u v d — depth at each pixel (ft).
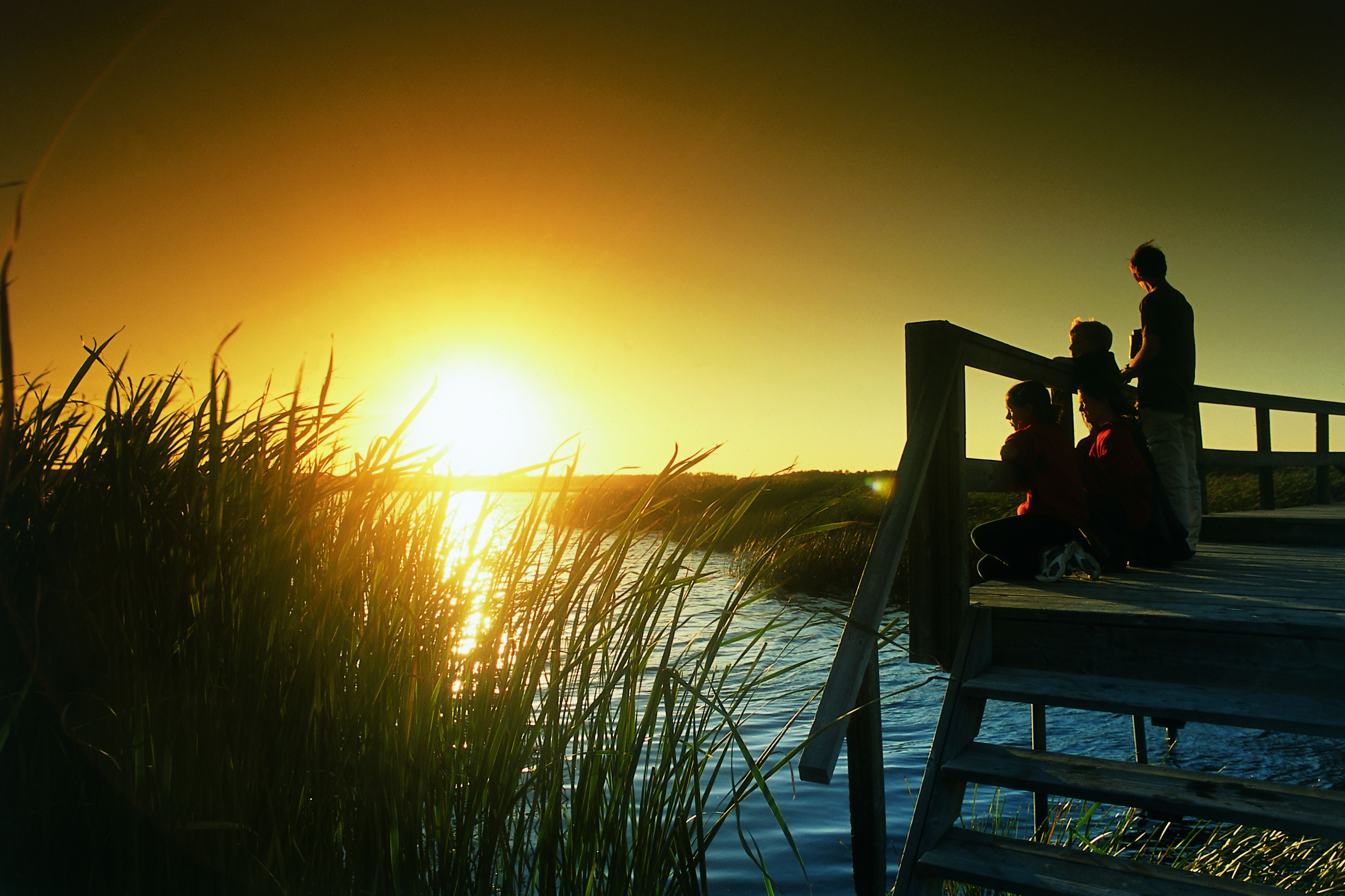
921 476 9.17
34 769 5.32
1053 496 12.75
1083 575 13.85
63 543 5.48
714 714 14.64
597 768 6.13
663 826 6.05
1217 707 7.70
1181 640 8.63
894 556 8.46
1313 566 15.26
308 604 5.55
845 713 7.08
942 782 8.27
